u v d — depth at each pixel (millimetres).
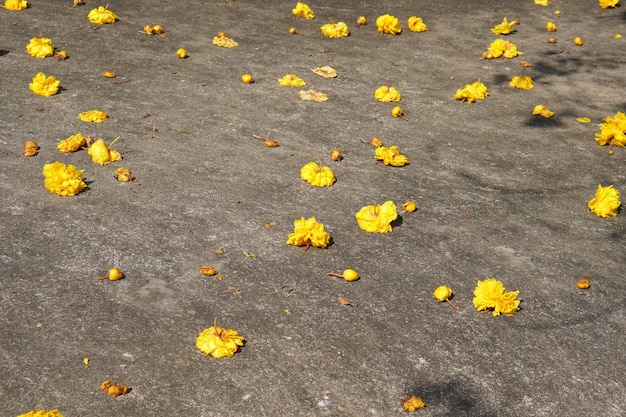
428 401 1938
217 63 3328
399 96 3133
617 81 3402
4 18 3580
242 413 1889
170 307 2115
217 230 2369
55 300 2113
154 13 3744
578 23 3941
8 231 2312
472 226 2465
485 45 3656
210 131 2840
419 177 2672
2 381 1915
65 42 3410
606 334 2133
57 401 1886
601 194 2543
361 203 2525
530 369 2029
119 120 2863
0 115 2836
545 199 2615
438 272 2281
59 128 2791
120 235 2326
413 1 4074
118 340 2025
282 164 2686
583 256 2379
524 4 4129
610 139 2918
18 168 2568
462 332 2107
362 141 2850
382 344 2061
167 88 3102
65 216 2383
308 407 1910
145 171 2600
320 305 2148
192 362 1987
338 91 3176
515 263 2334
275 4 3932
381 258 2312
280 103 3055
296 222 2318
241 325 2082
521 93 3266
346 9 3924
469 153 2830
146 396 1908
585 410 1949
